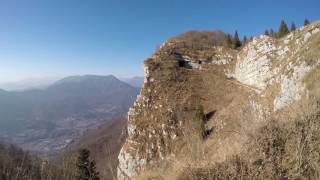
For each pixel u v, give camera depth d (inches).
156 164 682.8
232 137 621.3
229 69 3068.4
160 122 2381.9
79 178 2007.9
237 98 2418.8
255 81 2479.1
